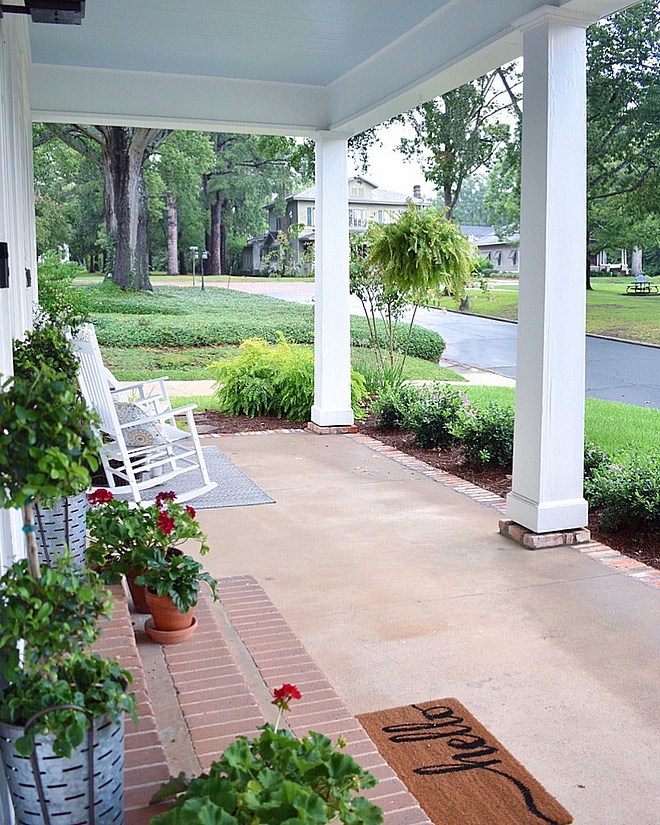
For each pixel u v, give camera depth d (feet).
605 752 8.09
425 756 7.94
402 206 56.90
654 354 22.47
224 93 21.97
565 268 13.79
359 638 10.62
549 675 9.68
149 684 8.14
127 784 6.07
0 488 4.73
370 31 17.90
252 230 75.20
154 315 49.93
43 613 4.89
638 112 21.98
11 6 7.69
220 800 4.42
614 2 12.75
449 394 23.30
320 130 22.95
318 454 21.76
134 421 16.80
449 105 34.88
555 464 14.20
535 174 13.69
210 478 19.12
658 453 17.61
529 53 13.62
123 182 54.95
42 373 5.03
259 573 12.98
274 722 7.84
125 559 9.53
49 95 20.62
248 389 26.94
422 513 16.42
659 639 10.66
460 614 11.41
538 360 13.97
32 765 4.77
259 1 15.99
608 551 14.06
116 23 17.49
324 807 4.43
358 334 38.19
